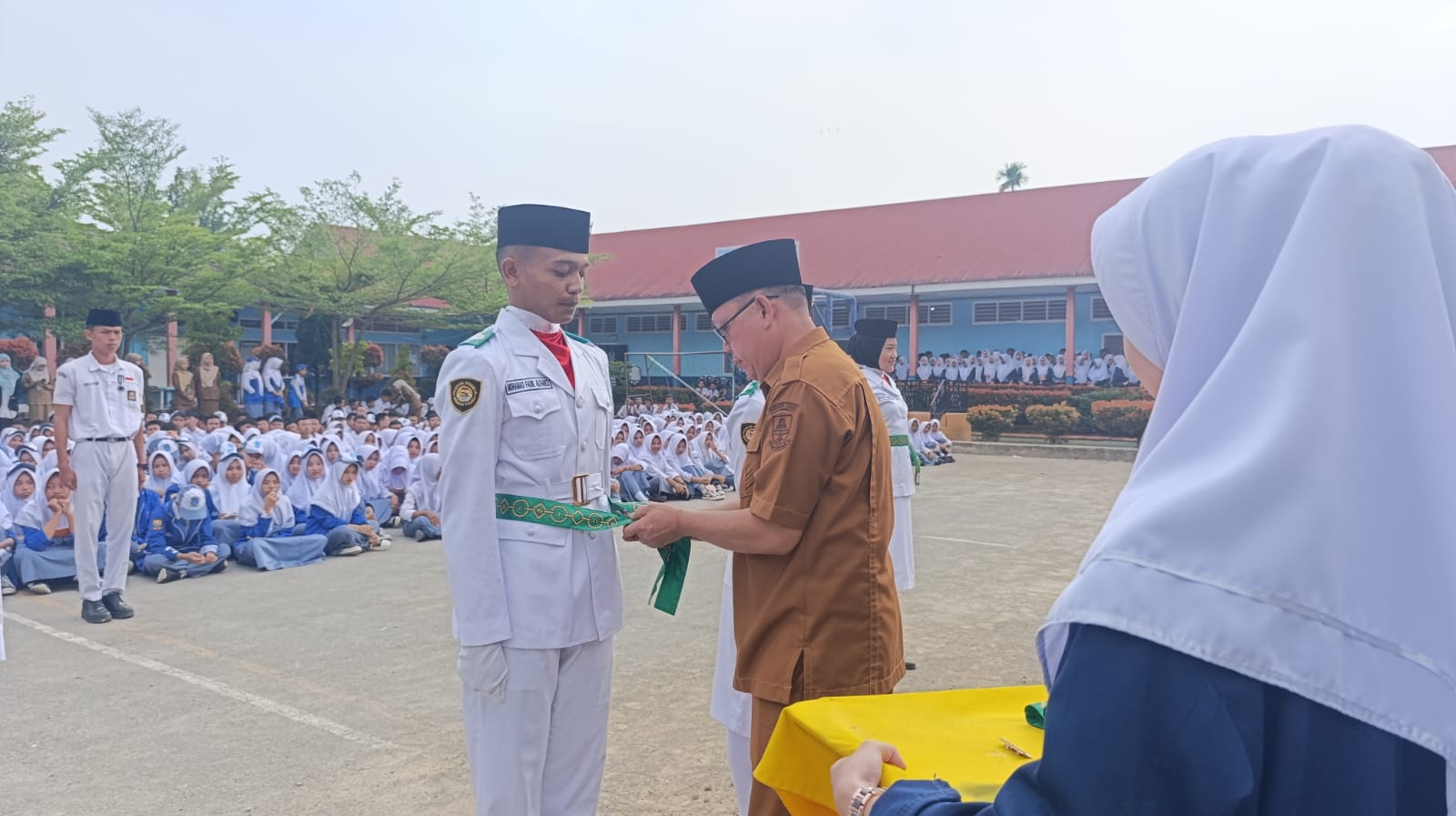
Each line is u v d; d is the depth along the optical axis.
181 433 11.07
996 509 11.05
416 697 4.51
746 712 2.86
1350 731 0.78
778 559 2.25
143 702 4.44
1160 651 0.79
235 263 19.34
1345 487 0.79
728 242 28.61
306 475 8.40
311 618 6.01
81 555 5.91
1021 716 1.67
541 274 2.69
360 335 24.19
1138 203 1.01
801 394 2.20
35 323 18.55
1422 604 0.78
